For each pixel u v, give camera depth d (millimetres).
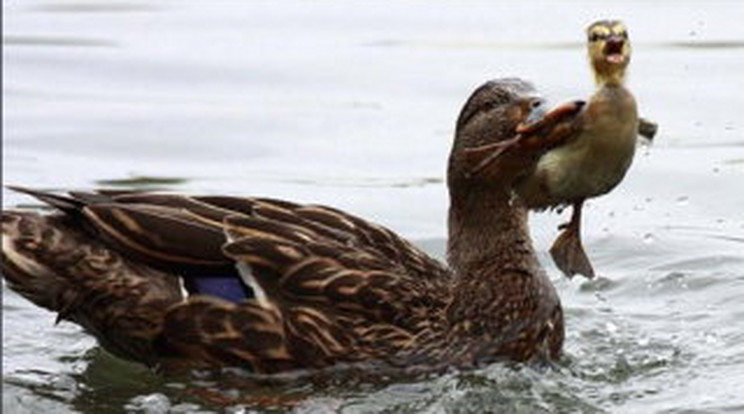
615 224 17266
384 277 13344
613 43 12078
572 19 23625
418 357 13234
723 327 14531
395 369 13195
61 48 23828
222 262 13219
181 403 12992
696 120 19516
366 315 13234
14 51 23719
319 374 13203
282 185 18766
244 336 13164
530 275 13695
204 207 13445
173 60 23203
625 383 13312
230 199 13648
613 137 12242
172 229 13219
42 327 15031
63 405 13078
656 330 14562
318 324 13141
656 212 17484
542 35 23062
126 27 24859
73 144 20344
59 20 25156
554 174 12625
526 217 13773
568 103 12461
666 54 21609
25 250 13352
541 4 24516
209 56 23375
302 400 12938
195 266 13219
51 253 13320
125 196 13562
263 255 13203
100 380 13641
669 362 13734
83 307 13430
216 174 19234
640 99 20094
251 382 13281
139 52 23625
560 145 12609
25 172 19375
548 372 13562
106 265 13258
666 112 19750
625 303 15406
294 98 21562
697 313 14945
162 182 19016
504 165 13367
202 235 13219
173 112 21281
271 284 13227
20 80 22641
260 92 21938
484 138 13523
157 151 19969
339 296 13195
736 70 20859
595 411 12625
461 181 13742
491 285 13617
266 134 20438
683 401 12695
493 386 13133
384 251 13672
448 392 13016
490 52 22594
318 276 13203
